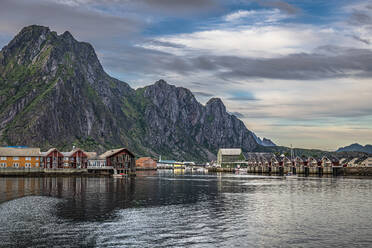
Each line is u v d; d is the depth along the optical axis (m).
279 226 54.19
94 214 62.53
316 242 45.53
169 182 148.50
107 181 151.88
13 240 45.16
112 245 43.59
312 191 105.69
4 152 195.25
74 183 134.88
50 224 54.00
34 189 105.94
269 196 92.06
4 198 82.69
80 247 42.62
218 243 44.91
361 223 56.53
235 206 73.81
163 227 53.03
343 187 120.31
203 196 91.69
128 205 73.88
